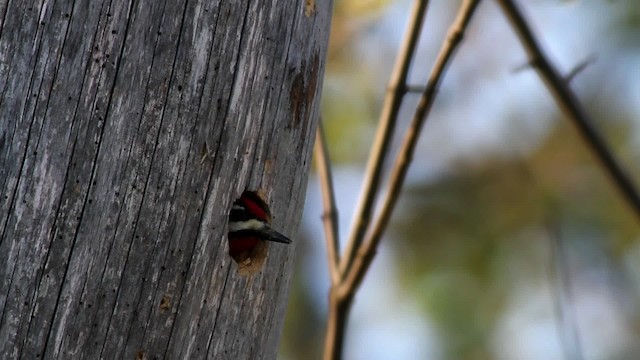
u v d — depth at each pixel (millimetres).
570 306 9320
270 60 6953
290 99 7137
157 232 6539
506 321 13555
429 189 14227
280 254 7262
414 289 13773
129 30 6457
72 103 6359
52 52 6348
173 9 6559
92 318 6375
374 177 9109
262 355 7180
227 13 6730
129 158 6465
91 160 6379
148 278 6520
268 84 6961
